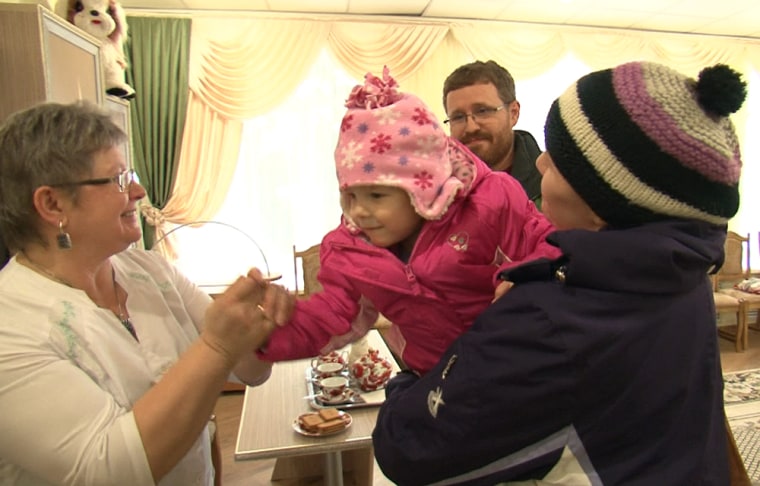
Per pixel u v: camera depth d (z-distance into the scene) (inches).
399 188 29.5
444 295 30.6
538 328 22.0
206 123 148.6
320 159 158.2
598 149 20.9
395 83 31.8
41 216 34.5
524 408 22.0
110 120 37.4
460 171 32.1
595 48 168.1
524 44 163.8
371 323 35.0
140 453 29.0
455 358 24.5
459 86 57.9
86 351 33.3
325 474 81.5
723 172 20.5
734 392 136.4
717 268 23.8
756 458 105.0
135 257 43.7
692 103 20.4
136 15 141.8
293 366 87.1
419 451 24.9
